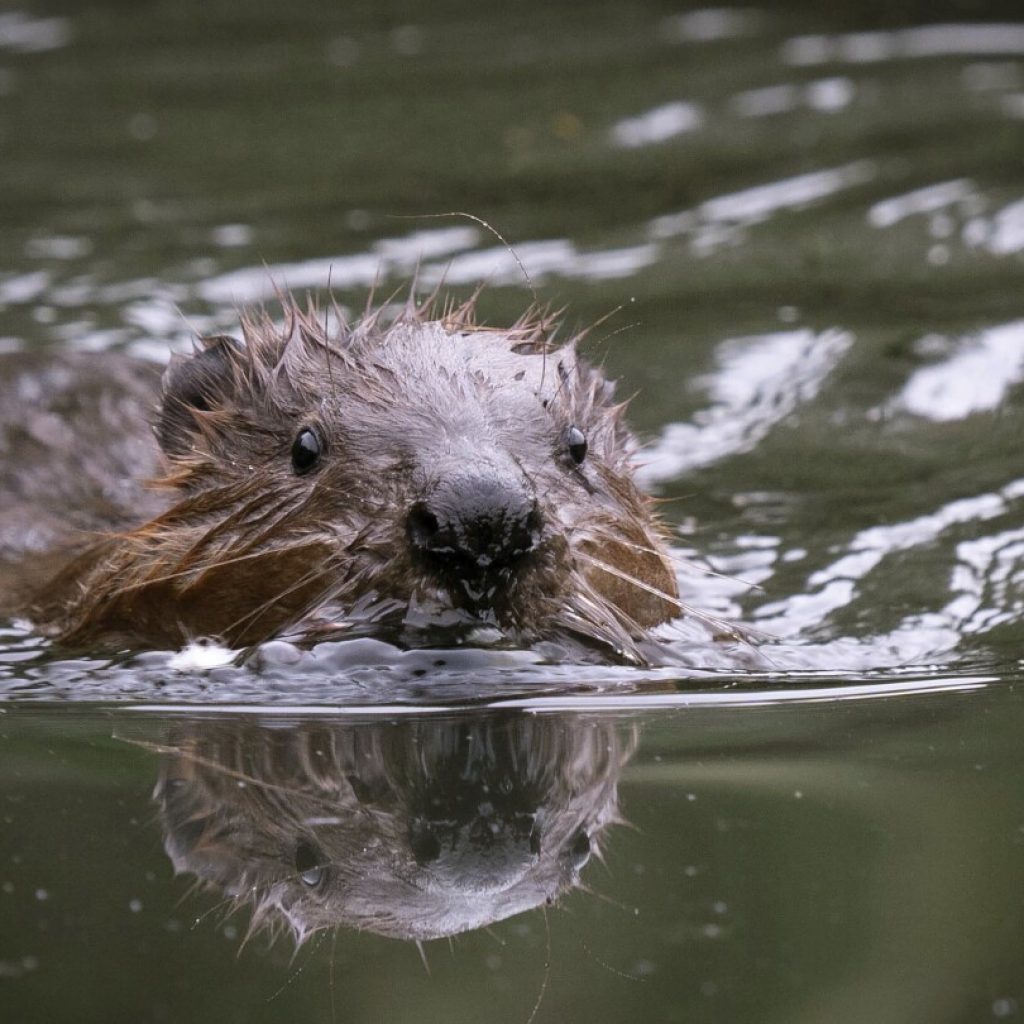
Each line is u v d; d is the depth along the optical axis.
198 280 28.27
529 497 14.03
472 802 12.54
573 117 37.91
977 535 19.77
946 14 45.12
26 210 32.41
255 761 13.28
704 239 30.27
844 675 15.56
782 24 46.00
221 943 10.60
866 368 25.08
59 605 17.08
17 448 20.83
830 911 10.89
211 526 15.83
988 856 11.57
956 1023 9.62
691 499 21.41
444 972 10.27
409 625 14.44
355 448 15.03
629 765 13.18
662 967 10.34
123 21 49.31
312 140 36.75
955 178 32.62
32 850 11.77
